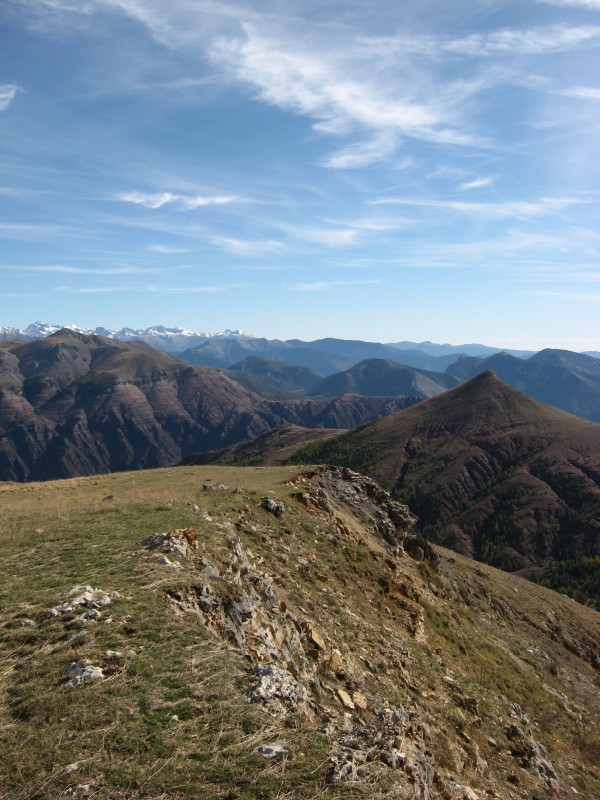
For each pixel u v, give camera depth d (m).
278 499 35.91
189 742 9.34
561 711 33.19
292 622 19.88
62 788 8.06
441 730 19.97
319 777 8.87
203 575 17.73
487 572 67.75
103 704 10.08
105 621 13.27
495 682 30.83
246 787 8.38
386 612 29.25
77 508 28.83
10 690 10.59
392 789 9.02
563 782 23.64
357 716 16.22
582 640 59.19
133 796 8.05
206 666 11.89
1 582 16.27
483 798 15.99
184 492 36.69
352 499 46.88
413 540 48.47
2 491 52.59
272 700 11.09
